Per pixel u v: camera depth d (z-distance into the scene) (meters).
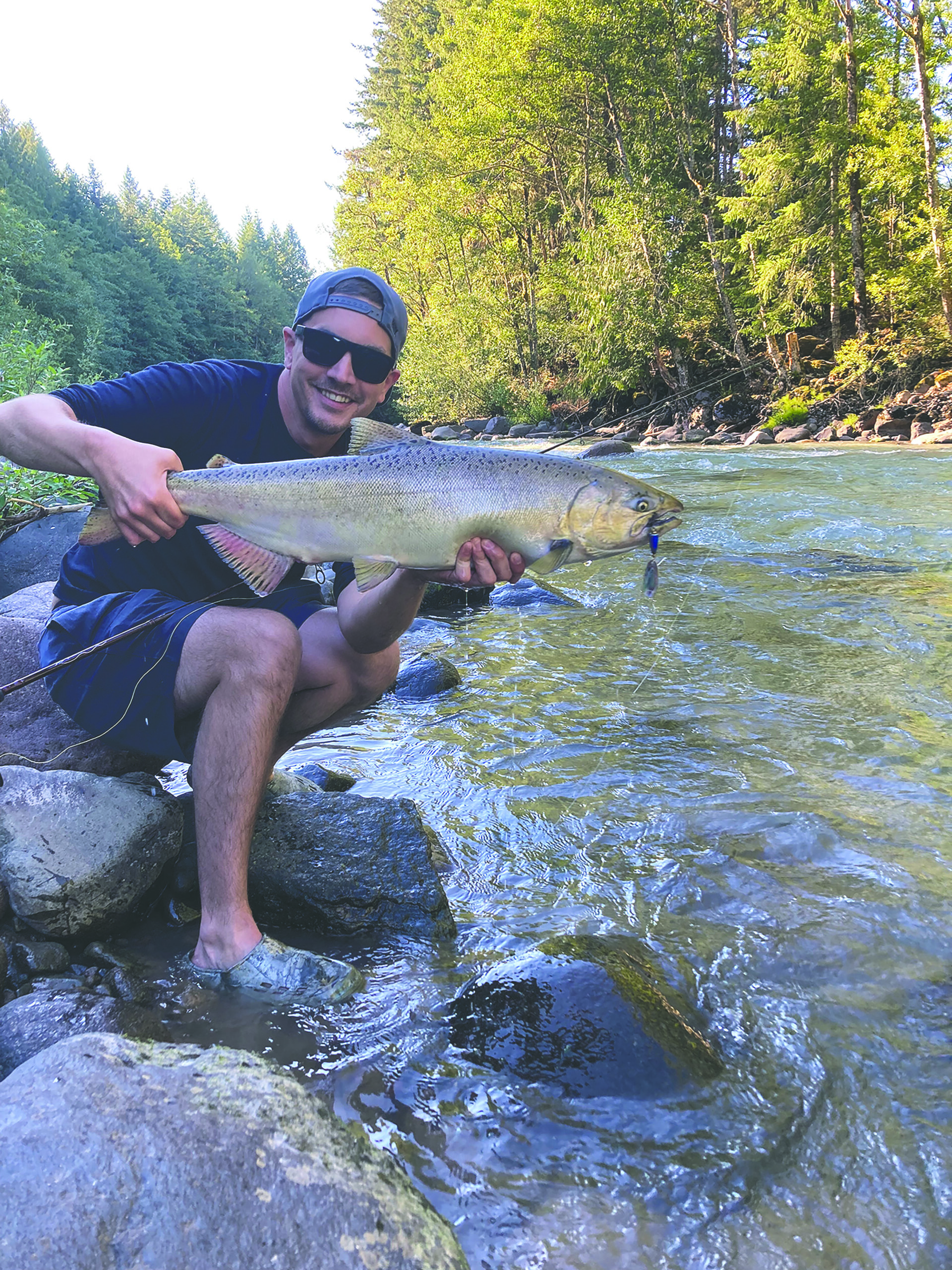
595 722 4.44
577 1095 2.00
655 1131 1.90
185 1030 2.26
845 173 28.36
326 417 3.04
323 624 3.12
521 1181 1.78
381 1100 2.00
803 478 14.34
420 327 49.75
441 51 49.34
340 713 3.25
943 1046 2.15
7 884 2.66
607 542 2.70
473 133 39.62
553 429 36.88
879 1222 1.68
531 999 2.22
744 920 2.70
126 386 2.89
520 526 2.69
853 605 6.53
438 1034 2.23
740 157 30.86
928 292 26.62
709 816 3.37
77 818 2.85
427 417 45.59
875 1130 1.90
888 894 2.81
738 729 4.26
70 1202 1.42
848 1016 2.26
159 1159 1.50
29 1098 1.60
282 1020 2.29
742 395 31.64
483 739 4.28
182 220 124.31
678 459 19.17
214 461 2.83
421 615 7.11
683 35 34.03
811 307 35.00
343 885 2.81
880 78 27.72
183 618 2.68
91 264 69.00
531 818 3.44
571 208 44.34
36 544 6.54
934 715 4.34
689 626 6.20
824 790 3.56
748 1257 1.61
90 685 2.78
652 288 33.06
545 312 42.41
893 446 20.39
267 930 2.79
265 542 2.79
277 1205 1.47
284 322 123.19
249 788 2.55
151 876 2.85
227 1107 1.62
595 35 33.44
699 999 2.34
